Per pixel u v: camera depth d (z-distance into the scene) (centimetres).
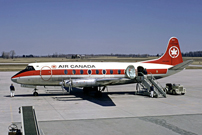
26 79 3272
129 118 2256
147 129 1933
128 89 4303
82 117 2273
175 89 3653
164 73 3844
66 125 2012
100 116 2317
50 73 3316
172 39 3950
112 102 3031
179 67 3812
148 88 3519
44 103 2917
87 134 1800
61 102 2994
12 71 8388
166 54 3925
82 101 3080
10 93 3669
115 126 2003
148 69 3750
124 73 3619
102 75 3512
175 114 2427
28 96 3419
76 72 3400
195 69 10100
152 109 2642
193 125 2053
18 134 1655
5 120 2134
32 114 1736
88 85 3175
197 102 3073
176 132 1867
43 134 1753
